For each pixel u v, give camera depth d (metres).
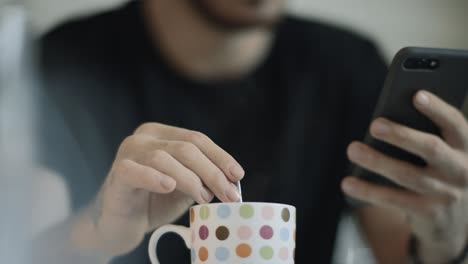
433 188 1.04
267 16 1.56
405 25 2.42
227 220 0.69
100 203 0.90
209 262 0.70
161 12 1.56
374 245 1.39
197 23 1.53
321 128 1.56
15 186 0.62
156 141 0.87
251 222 0.69
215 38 1.54
